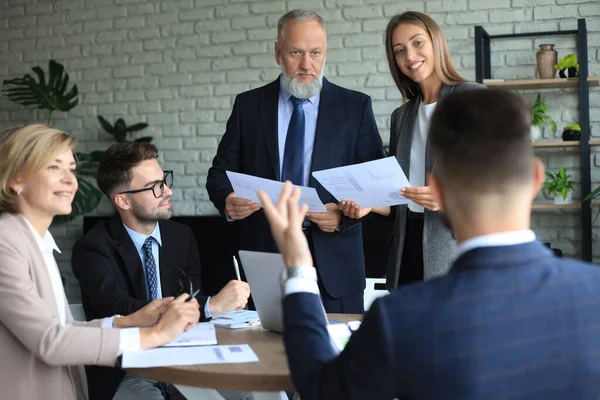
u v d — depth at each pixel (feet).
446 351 2.67
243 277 9.77
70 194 5.53
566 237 13.83
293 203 3.47
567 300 2.73
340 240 7.78
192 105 15.80
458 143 2.81
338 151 7.87
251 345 5.33
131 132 16.08
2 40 16.94
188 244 7.73
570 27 13.78
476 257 2.80
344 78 14.83
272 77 15.34
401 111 7.96
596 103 13.80
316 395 2.99
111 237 7.27
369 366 2.75
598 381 2.72
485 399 2.65
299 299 3.34
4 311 5.04
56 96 15.47
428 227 7.34
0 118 16.97
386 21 14.62
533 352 2.68
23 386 5.11
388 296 2.80
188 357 4.90
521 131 2.79
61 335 5.00
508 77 14.11
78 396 5.76
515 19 13.99
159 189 7.33
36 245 5.36
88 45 16.40
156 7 15.98
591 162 13.80
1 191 5.41
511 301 2.71
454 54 14.28
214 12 15.64
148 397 6.57
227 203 7.54
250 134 8.14
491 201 2.80
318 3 14.98
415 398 2.73
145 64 16.07
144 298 7.20
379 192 6.67
